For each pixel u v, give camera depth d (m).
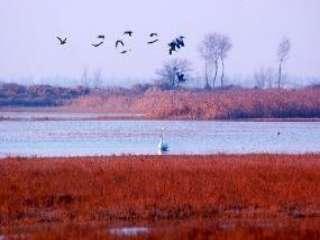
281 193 36.75
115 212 32.16
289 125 114.44
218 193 36.44
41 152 64.62
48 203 34.34
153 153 62.62
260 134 91.81
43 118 126.12
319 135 91.62
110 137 84.88
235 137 85.88
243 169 45.41
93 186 38.50
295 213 32.72
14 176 41.75
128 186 38.41
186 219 31.41
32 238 26.20
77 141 79.00
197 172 43.81
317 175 43.00
